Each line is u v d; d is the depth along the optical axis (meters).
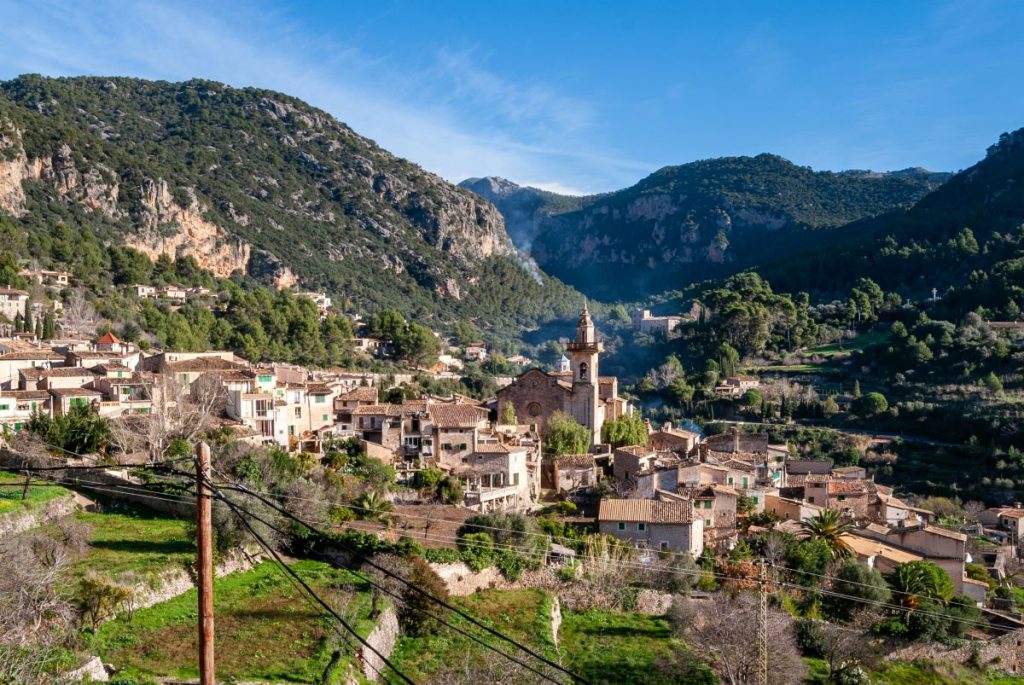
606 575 74.88
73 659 39.53
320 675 42.75
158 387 98.62
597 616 70.88
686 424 193.25
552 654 57.72
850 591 78.62
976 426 166.75
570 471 109.62
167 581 53.12
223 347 194.38
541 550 76.88
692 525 82.38
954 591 89.75
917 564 83.62
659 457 111.88
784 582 79.81
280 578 58.56
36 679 35.47
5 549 44.53
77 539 54.97
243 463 73.44
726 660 59.06
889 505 116.56
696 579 76.88
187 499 66.31
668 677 59.16
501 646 57.25
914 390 194.00
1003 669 77.31
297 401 109.00
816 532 90.19
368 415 107.81
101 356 118.12
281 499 67.38
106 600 46.69
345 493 80.69
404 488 92.75
